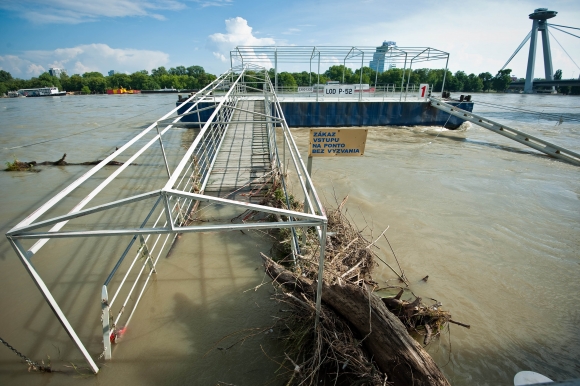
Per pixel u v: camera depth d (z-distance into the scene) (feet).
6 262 18.95
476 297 16.97
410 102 72.59
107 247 20.03
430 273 18.84
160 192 8.09
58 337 13.28
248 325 13.62
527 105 130.93
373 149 51.44
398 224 25.09
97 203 28.07
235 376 11.44
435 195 31.50
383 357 10.44
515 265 19.98
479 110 109.40
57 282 16.79
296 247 15.08
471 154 49.16
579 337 14.57
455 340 14.02
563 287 18.01
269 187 26.84
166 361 12.04
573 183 35.88
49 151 47.85
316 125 71.92
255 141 40.88
